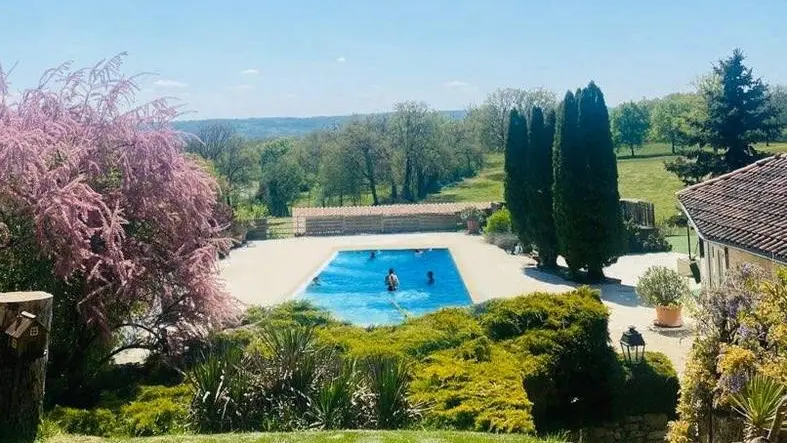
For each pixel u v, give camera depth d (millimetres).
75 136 11312
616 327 17672
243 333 12062
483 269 28078
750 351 8367
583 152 24297
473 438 7191
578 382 11781
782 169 16719
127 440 7230
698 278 19469
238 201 63719
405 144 66000
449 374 9680
